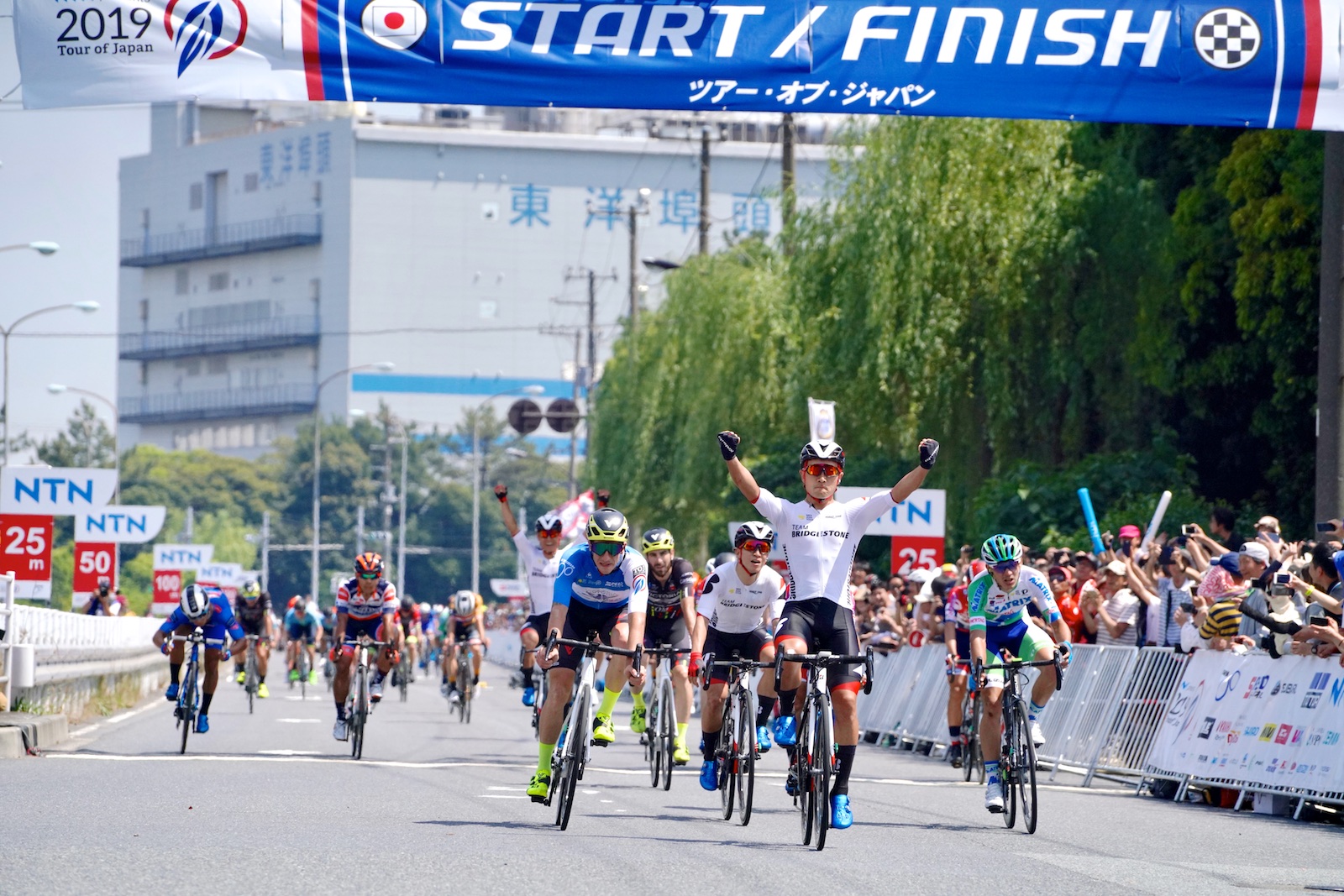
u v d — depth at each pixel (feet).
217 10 106.01
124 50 106.01
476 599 181.47
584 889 55.11
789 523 73.67
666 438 300.81
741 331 262.47
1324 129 108.06
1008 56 107.24
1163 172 223.71
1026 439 207.00
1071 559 168.35
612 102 105.81
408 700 248.73
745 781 79.97
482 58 105.50
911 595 168.55
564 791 73.97
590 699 74.54
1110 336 203.62
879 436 211.00
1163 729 108.37
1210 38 107.65
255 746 130.82
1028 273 200.95
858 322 209.46
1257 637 104.88
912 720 150.41
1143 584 126.72
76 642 160.97
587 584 83.76
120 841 64.54
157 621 256.52
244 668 210.18
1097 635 134.00
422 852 63.36
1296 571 111.86
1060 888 59.26
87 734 141.28
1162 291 204.03
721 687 86.48
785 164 271.28
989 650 93.30
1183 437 219.20
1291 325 198.49
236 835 67.72
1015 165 204.33
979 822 85.10
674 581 102.99
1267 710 97.50
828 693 72.33
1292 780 93.30
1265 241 196.13
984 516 198.29
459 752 130.62
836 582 73.31
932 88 106.83
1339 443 117.08
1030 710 91.35
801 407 221.66
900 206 203.41
